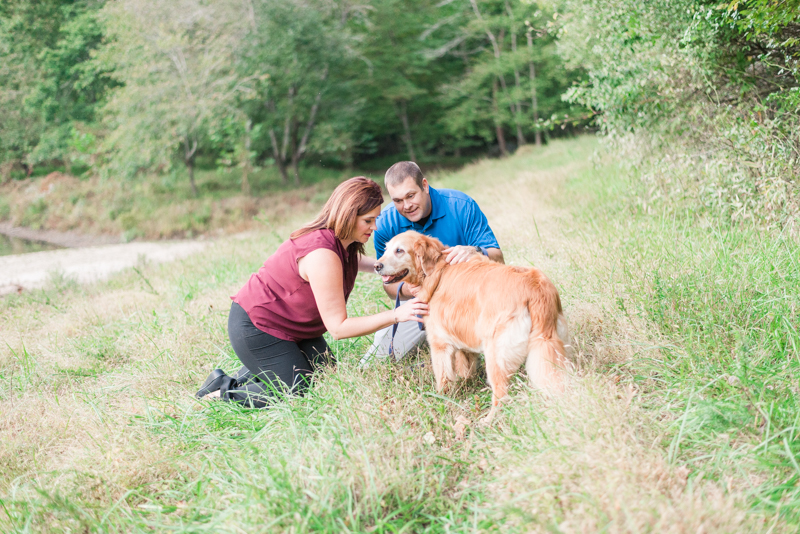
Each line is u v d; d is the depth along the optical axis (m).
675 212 5.23
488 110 26.50
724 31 4.84
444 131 28.11
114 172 18.23
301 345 3.51
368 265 3.81
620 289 3.74
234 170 22.61
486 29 24.31
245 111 18.56
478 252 3.16
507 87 27.08
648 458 2.12
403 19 24.77
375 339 3.62
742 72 4.97
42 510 2.37
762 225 4.53
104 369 4.27
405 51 25.11
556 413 2.43
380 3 23.62
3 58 21.02
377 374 3.17
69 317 5.88
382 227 3.72
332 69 20.89
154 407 3.29
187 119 16.05
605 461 2.05
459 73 28.55
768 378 2.46
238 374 3.54
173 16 16.45
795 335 2.71
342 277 3.10
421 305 3.00
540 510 1.94
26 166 23.66
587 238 5.21
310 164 27.70
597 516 1.83
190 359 4.06
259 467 2.40
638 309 3.38
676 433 2.33
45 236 17.33
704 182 5.17
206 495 2.38
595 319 3.48
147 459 2.70
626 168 6.50
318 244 3.03
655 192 5.82
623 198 6.55
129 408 3.33
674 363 2.78
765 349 2.76
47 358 4.59
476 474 2.39
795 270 3.42
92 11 20.70
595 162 6.77
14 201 20.09
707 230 4.82
